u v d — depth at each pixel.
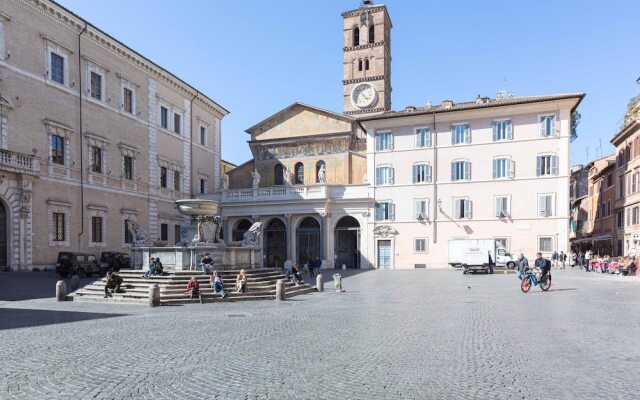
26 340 12.08
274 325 14.22
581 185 71.94
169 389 7.95
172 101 52.03
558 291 23.55
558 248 43.47
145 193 46.84
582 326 13.53
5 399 7.58
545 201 44.06
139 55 45.59
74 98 38.50
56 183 36.31
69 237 37.34
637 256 36.41
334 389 7.83
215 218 26.02
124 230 43.66
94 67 40.81
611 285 26.58
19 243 32.84
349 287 28.00
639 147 43.00
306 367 9.23
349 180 53.66
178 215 52.06
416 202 47.94
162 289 21.00
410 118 48.56
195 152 56.34
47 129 35.69
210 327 13.94
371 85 68.62
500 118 45.84
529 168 44.72
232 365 9.43
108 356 10.29
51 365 9.57
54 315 16.62
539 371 8.82
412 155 48.44
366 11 71.25
